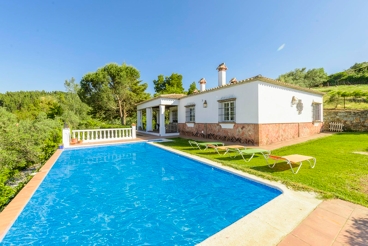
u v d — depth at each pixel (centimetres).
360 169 517
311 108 1392
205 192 475
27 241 287
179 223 333
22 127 760
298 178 460
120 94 2152
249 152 671
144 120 2866
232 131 1132
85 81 2031
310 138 1173
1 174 421
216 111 1271
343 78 3438
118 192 480
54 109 1986
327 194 355
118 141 1317
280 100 1091
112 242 284
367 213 287
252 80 971
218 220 340
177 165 756
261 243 224
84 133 1421
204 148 985
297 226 259
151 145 1184
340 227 252
